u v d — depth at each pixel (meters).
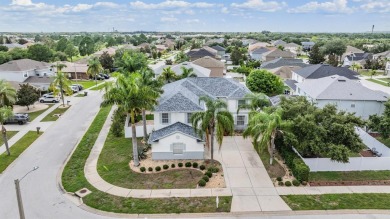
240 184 26.98
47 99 57.88
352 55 116.25
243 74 84.25
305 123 27.83
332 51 122.88
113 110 52.06
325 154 29.83
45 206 23.98
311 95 43.69
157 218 22.44
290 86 58.97
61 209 23.61
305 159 29.06
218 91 41.31
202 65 75.62
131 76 32.66
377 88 69.50
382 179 27.75
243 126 40.78
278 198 24.77
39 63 76.56
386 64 94.50
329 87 43.72
